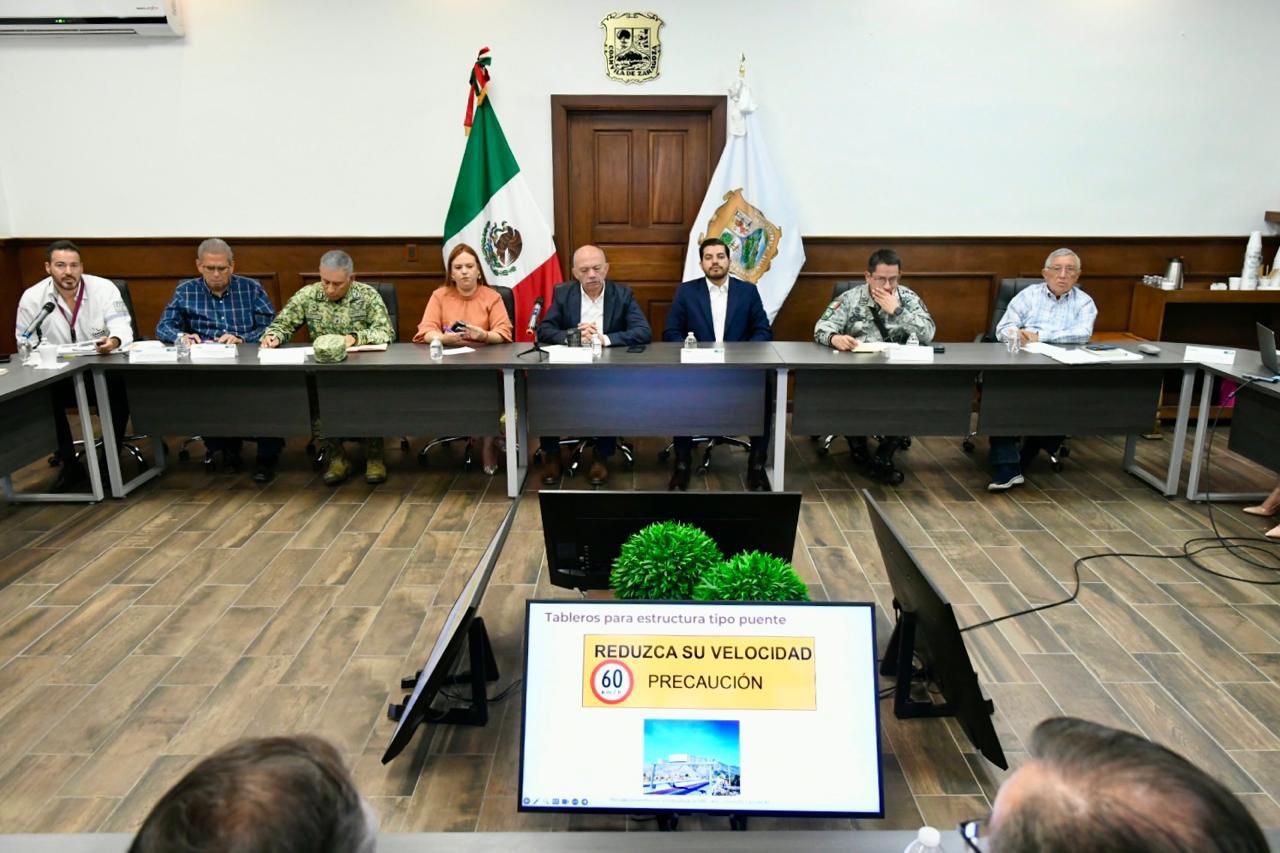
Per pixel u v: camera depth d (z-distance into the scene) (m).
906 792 2.03
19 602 2.91
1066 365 3.65
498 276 4.98
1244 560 3.24
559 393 3.80
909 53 4.87
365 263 5.14
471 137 4.84
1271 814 1.95
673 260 5.23
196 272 5.14
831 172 5.03
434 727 2.26
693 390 3.79
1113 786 0.55
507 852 1.10
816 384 3.80
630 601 1.55
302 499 3.88
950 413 3.84
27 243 5.07
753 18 4.82
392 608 2.88
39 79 4.88
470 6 4.80
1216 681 2.46
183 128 4.95
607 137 5.04
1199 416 3.75
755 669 1.54
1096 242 5.10
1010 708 2.34
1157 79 4.89
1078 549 3.35
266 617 2.82
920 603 2.02
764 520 2.04
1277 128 4.96
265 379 3.83
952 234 5.11
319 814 0.60
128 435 4.60
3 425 3.45
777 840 1.11
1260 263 4.96
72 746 2.18
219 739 2.21
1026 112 4.95
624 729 1.53
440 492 3.97
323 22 4.82
